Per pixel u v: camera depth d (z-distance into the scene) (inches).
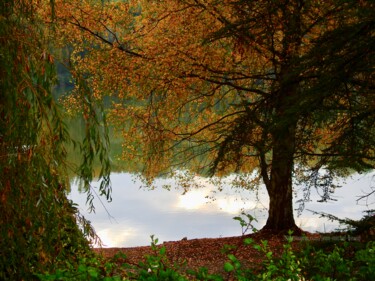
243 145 465.7
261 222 719.7
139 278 139.9
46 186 162.9
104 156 181.3
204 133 611.2
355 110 323.9
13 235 159.3
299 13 429.1
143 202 858.8
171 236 644.1
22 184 159.6
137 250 547.8
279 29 453.7
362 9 310.8
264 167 578.6
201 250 523.8
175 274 136.4
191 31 524.4
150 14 558.9
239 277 144.0
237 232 658.2
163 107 591.5
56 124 170.7
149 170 622.8
